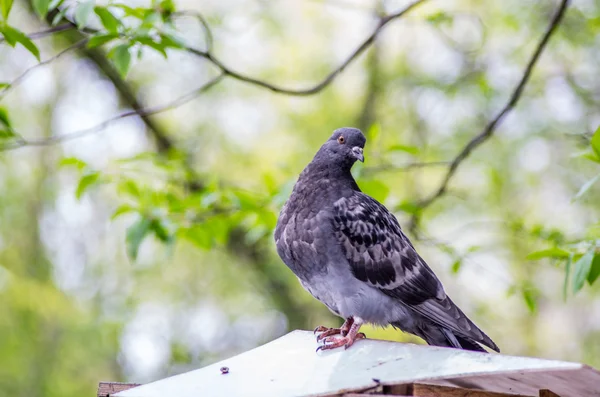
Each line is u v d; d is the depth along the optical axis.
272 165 16.28
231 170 16.67
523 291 10.20
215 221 9.99
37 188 18.20
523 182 15.94
